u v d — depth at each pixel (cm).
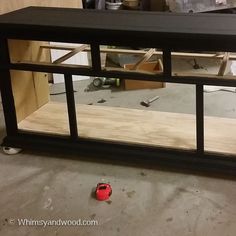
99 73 188
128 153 206
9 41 219
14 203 186
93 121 236
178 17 191
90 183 198
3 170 212
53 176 205
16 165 216
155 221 171
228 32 161
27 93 244
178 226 167
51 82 329
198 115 184
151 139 212
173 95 303
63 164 215
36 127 231
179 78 177
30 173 209
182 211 176
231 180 195
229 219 170
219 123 228
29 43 238
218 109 277
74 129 211
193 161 196
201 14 195
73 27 179
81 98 303
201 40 164
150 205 181
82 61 334
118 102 294
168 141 209
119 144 208
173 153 200
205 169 194
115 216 175
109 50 229
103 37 177
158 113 245
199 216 172
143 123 231
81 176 204
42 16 204
